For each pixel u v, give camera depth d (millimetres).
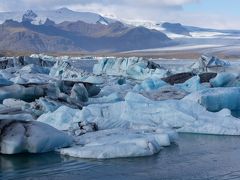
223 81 39875
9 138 17859
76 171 15742
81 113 22469
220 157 17750
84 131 20719
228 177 15188
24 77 42625
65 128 21188
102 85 43812
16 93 28578
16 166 16297
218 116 23828
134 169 15984
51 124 21578
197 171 15820
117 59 70812
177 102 24656
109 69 70500
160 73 55406
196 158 17531
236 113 29750
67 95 29875
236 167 16375
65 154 17750
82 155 17359
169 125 23234
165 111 23766
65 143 18719
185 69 62000
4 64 70312
